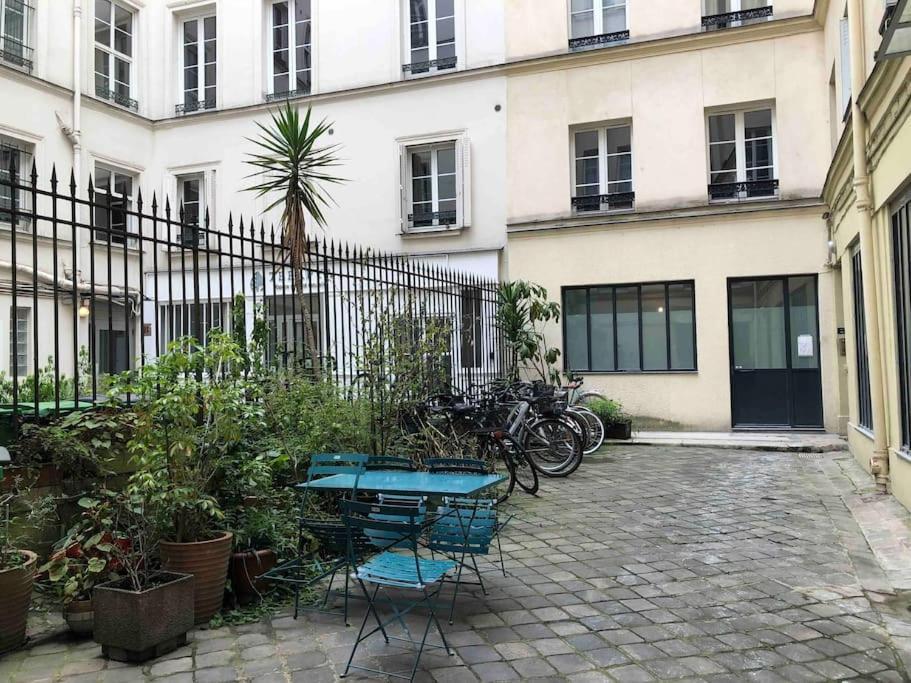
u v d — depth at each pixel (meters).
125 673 3.22
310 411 5.57
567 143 12.38
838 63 9.20
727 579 4.54
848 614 3.91
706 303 11.58
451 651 3.46
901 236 6.11
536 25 12.54
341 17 13.84
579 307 12.41
